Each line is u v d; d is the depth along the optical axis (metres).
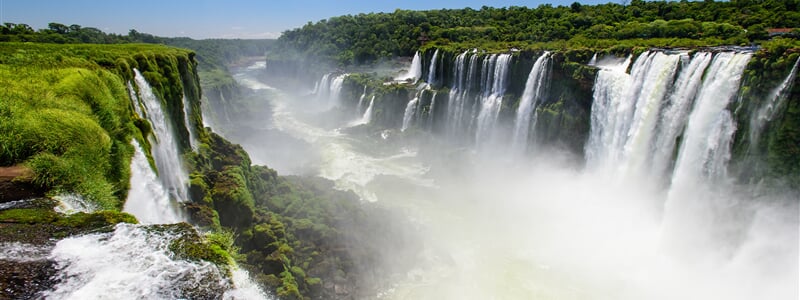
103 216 12.51
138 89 30.02
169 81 37.22
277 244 26.78
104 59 28.06
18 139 15.23
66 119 17.20
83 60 26.55
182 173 31.25
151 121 29.84
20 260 10.19
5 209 12.52
